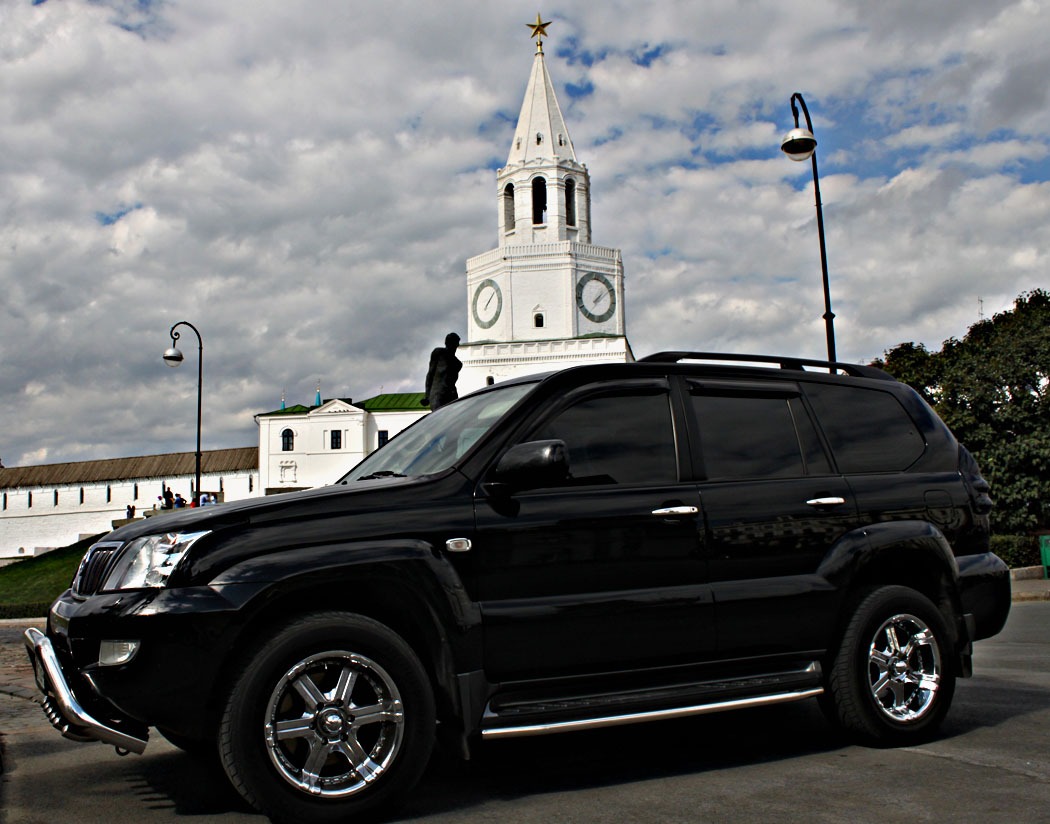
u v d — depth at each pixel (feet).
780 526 15.21
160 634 11.56
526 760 15.58
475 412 15.61
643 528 14.16
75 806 13.48
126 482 307.58
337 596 12.87
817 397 16.87
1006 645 30.50
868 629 15.58
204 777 14.98
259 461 275.18
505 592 13.24
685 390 15.62
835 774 14.03
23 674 29.76
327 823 11.87
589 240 246.88
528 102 247.70
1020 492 78.48
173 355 112.47
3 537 323.16
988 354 83.92
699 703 13.89
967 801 12.46
